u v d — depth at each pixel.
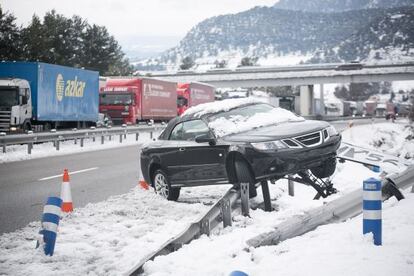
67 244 7.66
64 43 90.12
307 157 9.71
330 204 7.86
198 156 10.71
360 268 5.50
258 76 101.38
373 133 43.75
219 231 7.97
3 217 9.98
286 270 5.60
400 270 5.39
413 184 10.10
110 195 12.40
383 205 9.14
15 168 18.73
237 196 9.14
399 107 124.75
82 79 34.69
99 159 22.00
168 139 11.68
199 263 6.14
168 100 46.38
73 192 12.92
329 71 100.00
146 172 12.16
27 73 29.86
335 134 10.39
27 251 7.34
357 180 13.35
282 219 8.55
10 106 28.44
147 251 7.15
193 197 11.90
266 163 9.51
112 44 98.94
